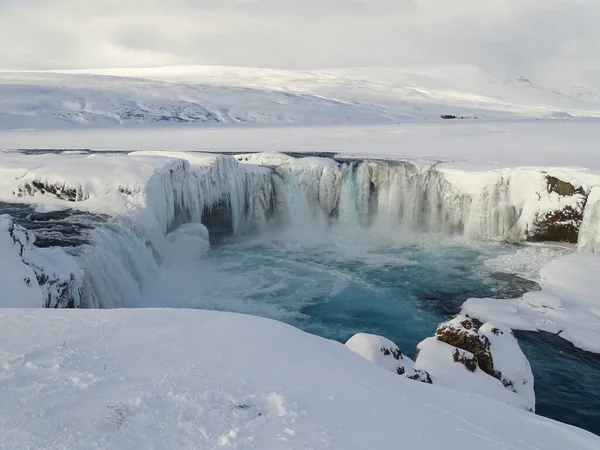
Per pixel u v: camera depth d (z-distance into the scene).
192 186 17.12
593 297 12.03
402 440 3.30
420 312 12.24
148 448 2.88
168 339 4.67
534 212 16.67
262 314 12.12
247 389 3.73
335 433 3.25
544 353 10.01
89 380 3.66
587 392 8.81
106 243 12.07
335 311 12.34
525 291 12.97
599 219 14.80
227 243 18.31
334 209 20.14
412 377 6.21
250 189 19.56
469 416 3.96
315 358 4.62
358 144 28.72
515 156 21.03
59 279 9.28
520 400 6.40
